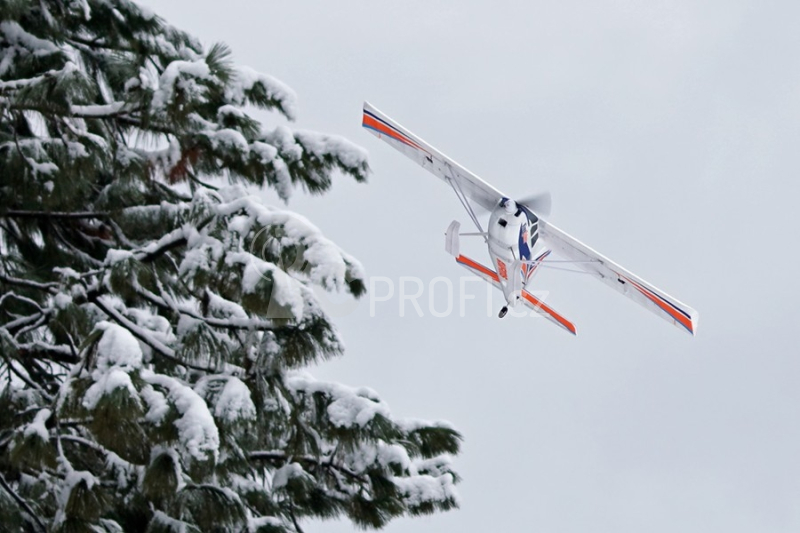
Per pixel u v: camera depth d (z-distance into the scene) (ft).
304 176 112.88
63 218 118.73
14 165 102.68
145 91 96.37
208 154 107.24
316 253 77.10
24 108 98.68
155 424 77.30
